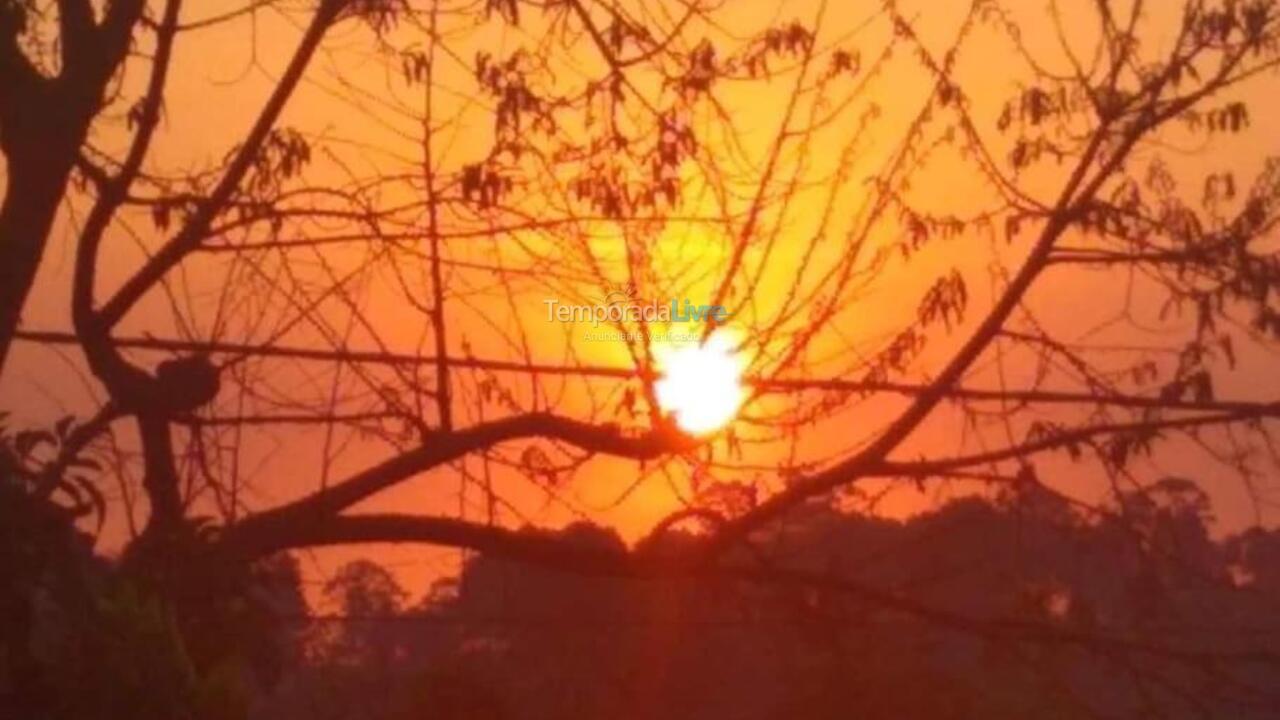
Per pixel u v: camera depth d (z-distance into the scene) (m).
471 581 14.57
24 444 8.71
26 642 8.05
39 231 10.31
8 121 10.39
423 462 11.73
